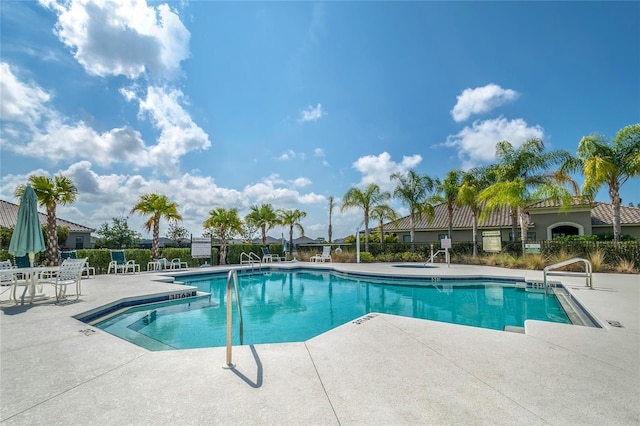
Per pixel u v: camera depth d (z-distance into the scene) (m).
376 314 5.77
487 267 15.89
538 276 11.48
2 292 8.23
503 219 24.34
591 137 15.02
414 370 3.24
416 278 12.45
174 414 2.40
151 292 8.34
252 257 22.36
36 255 14.12
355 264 19.08
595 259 12.97
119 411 2.45
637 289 8.40
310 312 8.21
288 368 3.29
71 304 6.68
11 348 3.91
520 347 3.97
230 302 3.42
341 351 3.82
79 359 3.54
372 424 2.26
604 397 2.67
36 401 2.61
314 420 2.31
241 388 2.83
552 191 16.12
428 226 26.97
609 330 4.73
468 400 2.61
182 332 6.26
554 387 2.85
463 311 8.01
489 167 20.41
